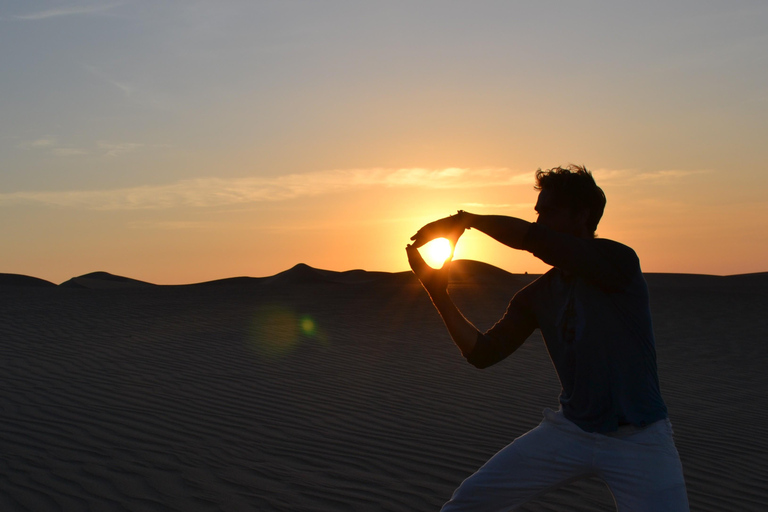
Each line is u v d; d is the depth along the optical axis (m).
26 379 8.75
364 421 7.19
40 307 19.03
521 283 41.69
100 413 7.04
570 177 2.70
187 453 5.70
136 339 12.95
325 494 4.78
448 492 4.93
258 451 5.87
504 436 6.77
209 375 9.53
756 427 8.00
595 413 2.59
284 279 55.19
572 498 4.85
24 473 5.01
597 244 2.51
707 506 4.93
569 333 2.64
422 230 2.56
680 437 7.22
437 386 9.48
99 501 4.48
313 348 12.66
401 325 16.83
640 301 2.57
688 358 14.09
